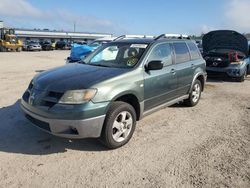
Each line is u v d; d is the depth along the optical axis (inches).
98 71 194.2
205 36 513.3
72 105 163.8
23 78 456.1
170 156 177.5
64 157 171.8
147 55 212.8
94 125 168.4
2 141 191.0
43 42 2119.8
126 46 227.9
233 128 232.7
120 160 170.2
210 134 217.6
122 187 142.6
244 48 490.3
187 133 218.2
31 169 156.6
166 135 212.5
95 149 183.6
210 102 318.0
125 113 185.9
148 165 165.2
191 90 276.7
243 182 149.3
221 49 513.3
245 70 473.1
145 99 206.1
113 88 177.6
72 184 143.8
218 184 146.9
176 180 149.8
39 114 171.0
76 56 479.8
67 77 183.3
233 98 343.0
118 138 184.9
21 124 222.8
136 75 197.2
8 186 140.2
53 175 151.5
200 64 287.9
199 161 171.6
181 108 287.0
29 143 189.0
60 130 166.1
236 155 180.9
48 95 172.1
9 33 1658.5
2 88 362.9
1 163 161.8
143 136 208.8
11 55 1182.3
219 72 466.3
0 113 250.1
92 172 155.7
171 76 235.0
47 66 681.6
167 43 242.2
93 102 167.2
